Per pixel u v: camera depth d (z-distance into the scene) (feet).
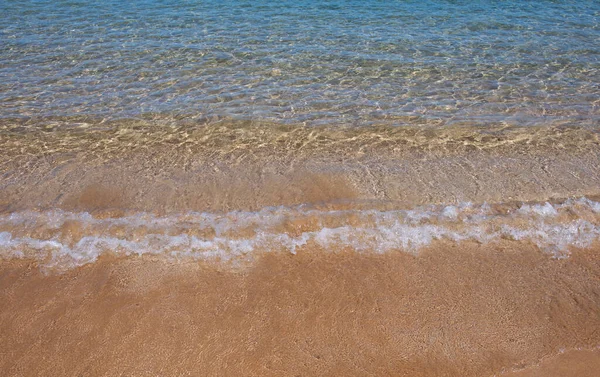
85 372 13.74
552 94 30.35
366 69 34.14
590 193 20.95
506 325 15.15
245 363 13.99
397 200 20.63
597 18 43.78
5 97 29.66
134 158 23.94
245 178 22.34
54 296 16.10
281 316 15.46
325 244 18.28
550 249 17.97
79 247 18.07
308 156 24.18
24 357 14.16
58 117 27.68
